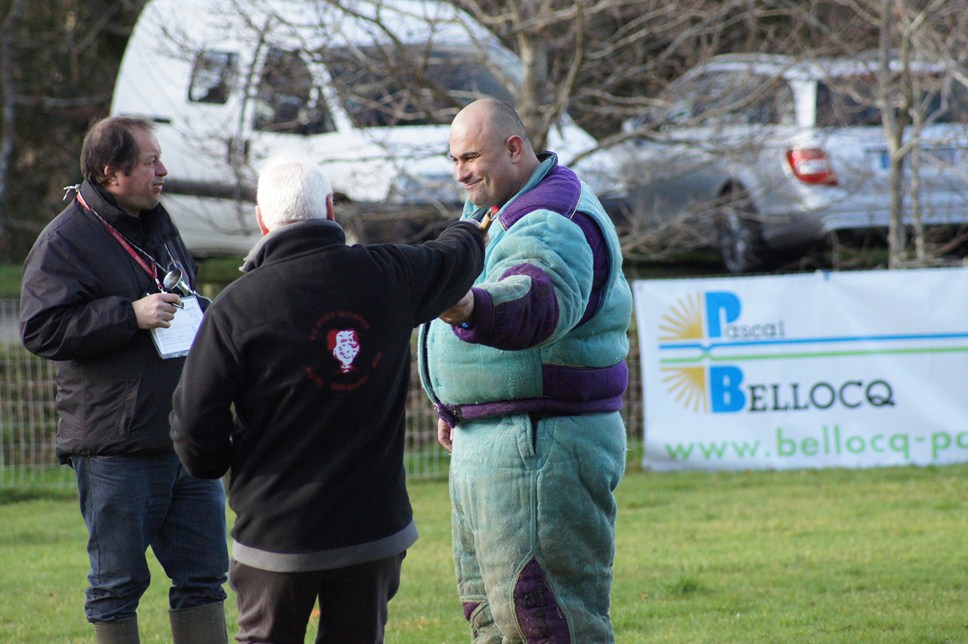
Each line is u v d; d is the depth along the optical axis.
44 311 14.83
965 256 48.41
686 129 38.44
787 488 31.00
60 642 18.88
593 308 13.04
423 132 39.19
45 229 15.46
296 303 11.44
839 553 23.78
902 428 33.06
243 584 11.95
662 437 33.47
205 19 38.91
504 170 13.51
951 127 40.34
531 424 13.03
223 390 11.52
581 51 35.06
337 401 11.56
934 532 25.48
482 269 12.50
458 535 14.13
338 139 39.03
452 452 13.86
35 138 67.81
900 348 33.03
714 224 43.75
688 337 33.38
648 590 21.41
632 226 39.38
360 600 12.10
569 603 13.05
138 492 15.30
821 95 40.66
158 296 15.07
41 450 33.50
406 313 11.84
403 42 37.59
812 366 33.09
